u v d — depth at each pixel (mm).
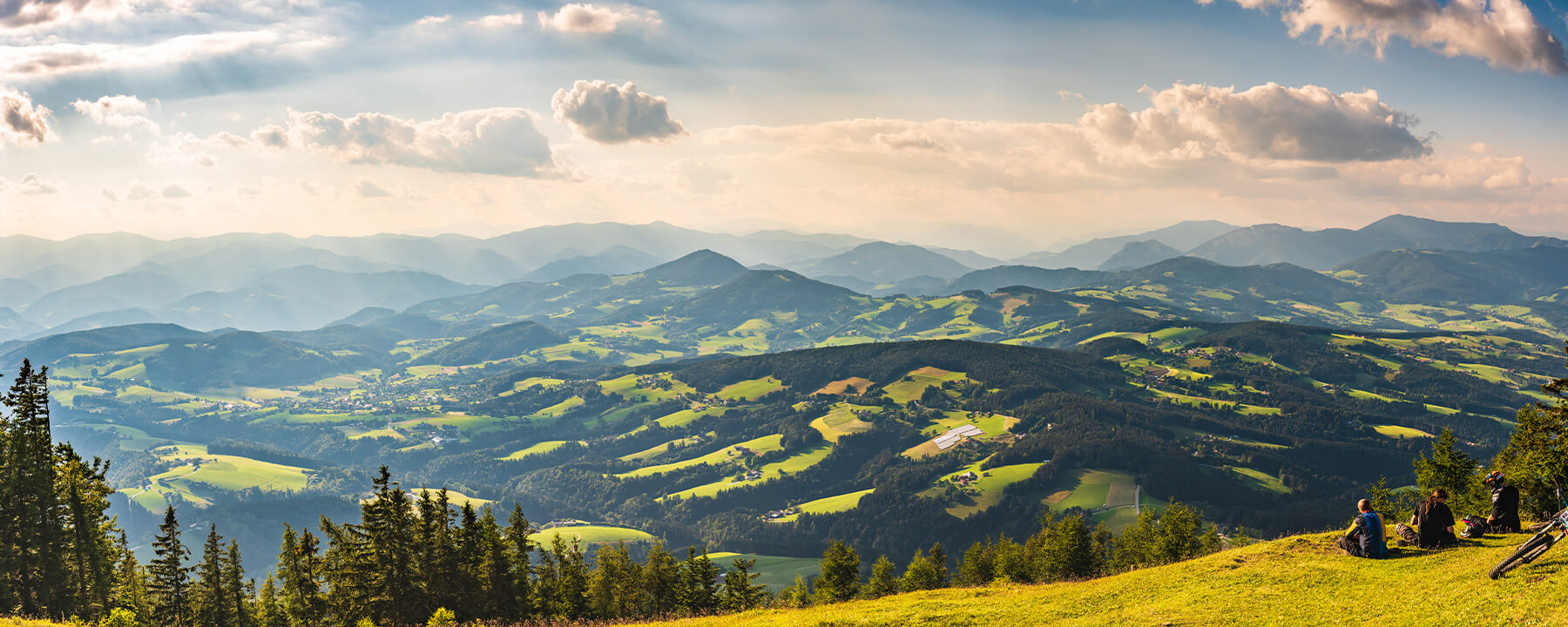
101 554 74812
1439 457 68188
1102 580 39219
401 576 72562
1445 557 28562
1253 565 34125
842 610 39594
